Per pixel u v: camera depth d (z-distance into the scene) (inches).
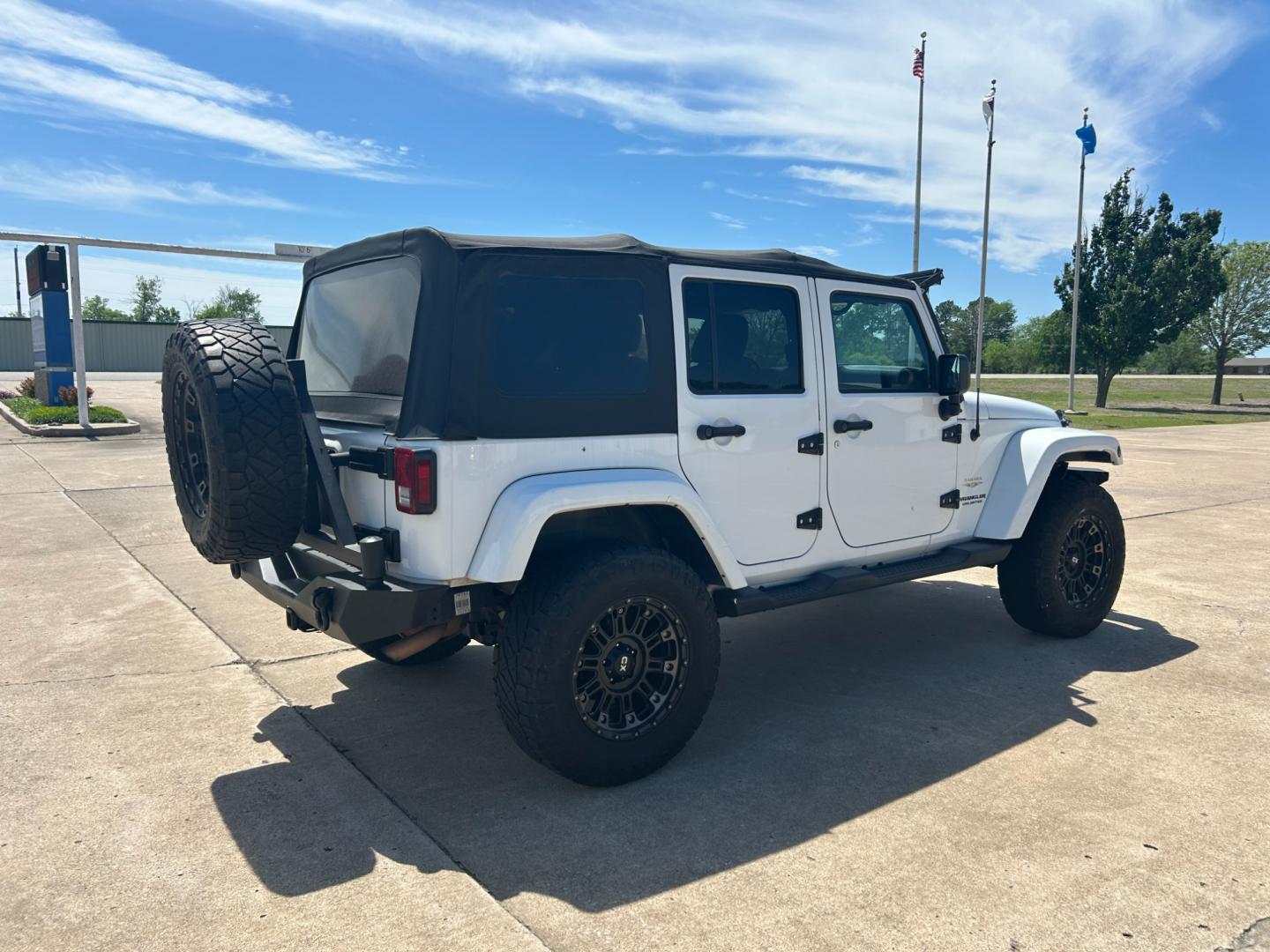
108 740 151.0
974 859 116.1
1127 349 1430.9
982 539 198.5
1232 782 137.9
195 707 166.1
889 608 239.8
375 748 150.0
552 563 132.3
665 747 137.7
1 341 1983.3
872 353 174.6
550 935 100.3
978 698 173.6
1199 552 309.4
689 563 150.9
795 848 119.0
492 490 126.1
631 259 140.4
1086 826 124.6
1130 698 173.2
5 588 242.8
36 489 397.4
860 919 103.4
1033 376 2336.4
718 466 149.4
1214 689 177.9
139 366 2129.7
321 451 133.7
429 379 123.0
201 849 118.0
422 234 127.8
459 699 172.6
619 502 131.6
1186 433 922.7
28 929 100.7
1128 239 1428.4
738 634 217.3
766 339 156.9
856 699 173.5
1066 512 199.8
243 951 97.3
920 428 181.3
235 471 124.1
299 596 134.9
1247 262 1584.6
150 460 495.2
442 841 120.7
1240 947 98.7
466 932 100.9
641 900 107.2
